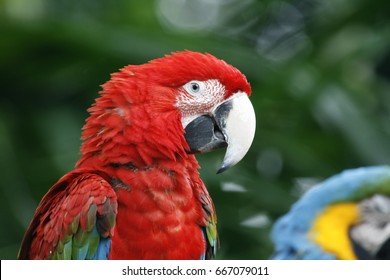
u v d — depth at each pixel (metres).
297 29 9.12
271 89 7.98
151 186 5.53
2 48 7.88
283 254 6.39
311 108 7.95
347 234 6.46
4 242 7.46
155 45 7.85
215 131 5.85
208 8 9.52
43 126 7.90
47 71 8.09
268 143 8.08
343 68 8.36
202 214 5.71
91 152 5.65
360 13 8.45
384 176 6.57
